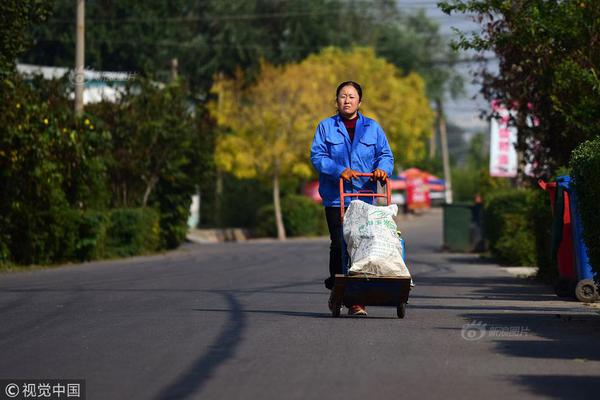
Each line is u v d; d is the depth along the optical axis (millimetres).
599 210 27734
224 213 154500
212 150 96688
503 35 44562
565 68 41219
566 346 23375
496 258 72062
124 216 78125
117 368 20531
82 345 23781
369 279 27641
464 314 30656
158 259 72875
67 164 64812
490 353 22234
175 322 28297
